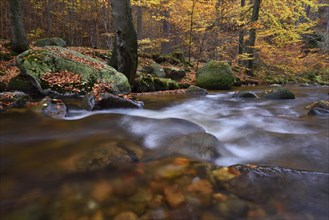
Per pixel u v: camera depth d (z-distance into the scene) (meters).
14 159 2.96
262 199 2.24
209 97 9.84
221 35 15.82
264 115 6.69
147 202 2.13
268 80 15.95
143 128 4.17
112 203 2.12
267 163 3.41
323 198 2.31
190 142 3.35
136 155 3.10
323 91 12.01
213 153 3.21
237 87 13.66
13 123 4.51
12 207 2.04
